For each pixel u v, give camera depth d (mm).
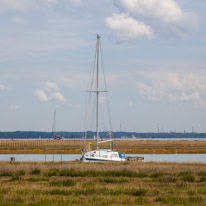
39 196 34219
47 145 194750
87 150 91625
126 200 32750
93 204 31422
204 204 31344
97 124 92875
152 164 68812
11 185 42281
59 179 48531
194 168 59906
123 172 53719
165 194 36906
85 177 51375
